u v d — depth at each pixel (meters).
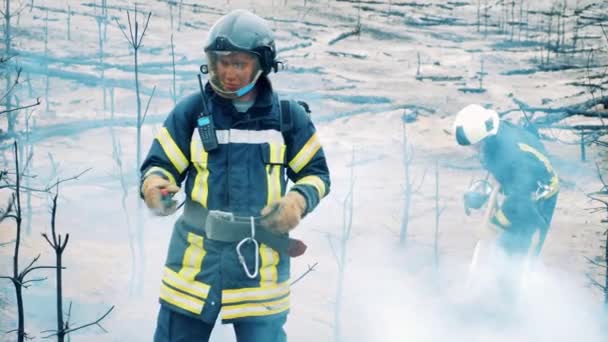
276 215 3.15
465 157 11.43
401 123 12.80
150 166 3.27
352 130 12.59
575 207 9.43
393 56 16.56
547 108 13.01
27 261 6.62
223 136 3.25
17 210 3.83
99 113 12.23
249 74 3.21
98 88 13.38
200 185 3.25
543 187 6.08
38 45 14.66
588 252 7.76
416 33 18.34
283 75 14.65
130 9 17.62
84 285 6.29
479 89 14.34
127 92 13.23
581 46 17.39
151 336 5.55
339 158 11.20
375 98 13.59
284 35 17.25
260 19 3.27
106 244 7.42
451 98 13.88
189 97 3.32
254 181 3.25
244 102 3.29
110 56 14.74
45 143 10.84
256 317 3.25
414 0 20.66
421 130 12.55
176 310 3.25
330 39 17.28
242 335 3.32
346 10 19.44
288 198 3.18
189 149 3.28
